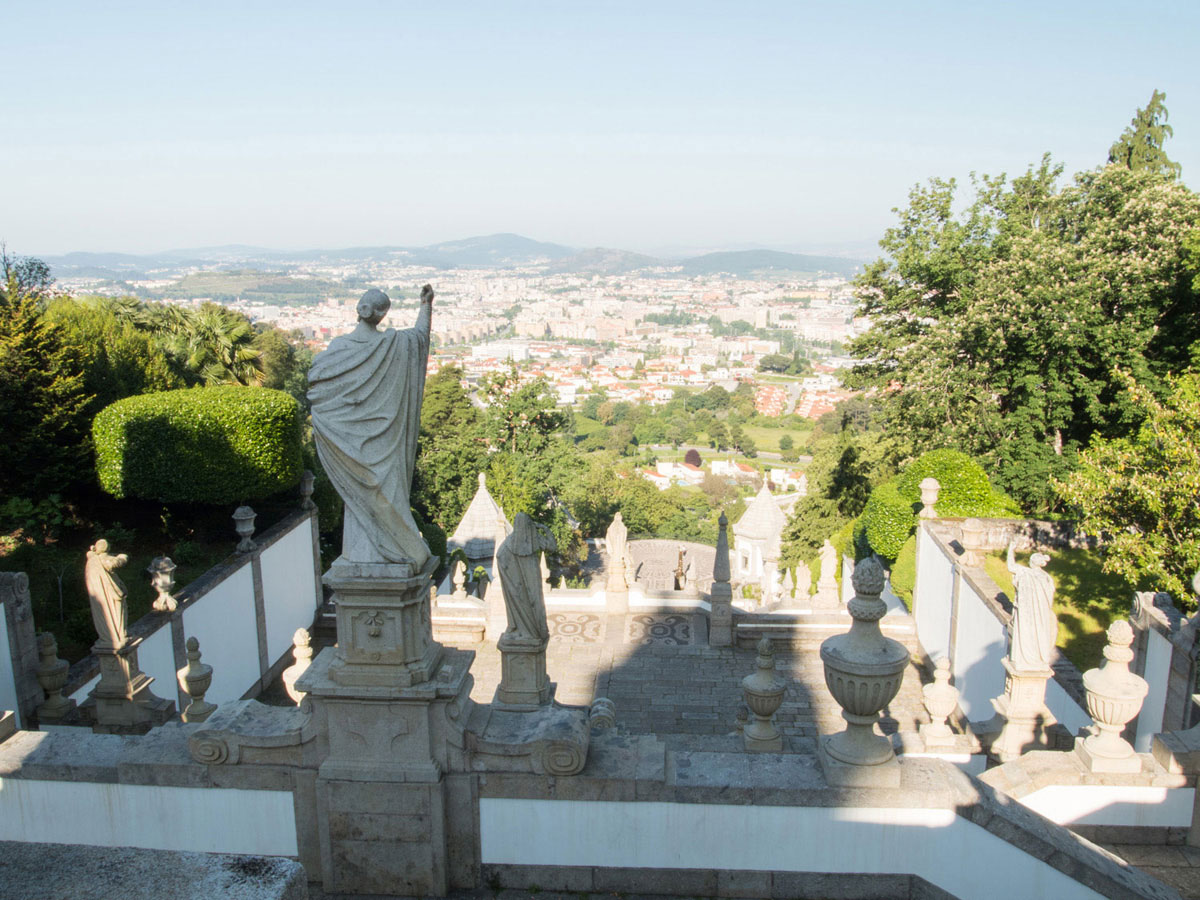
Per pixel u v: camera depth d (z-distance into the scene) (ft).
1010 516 81.20
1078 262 100.01
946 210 114.62
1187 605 52.85
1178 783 30.27
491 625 70.95
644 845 26.05
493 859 26.32
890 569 85.76
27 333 67.97
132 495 71.97
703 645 70.03
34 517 67.10
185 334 104.01
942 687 38.68
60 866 11.64
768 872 26.04
